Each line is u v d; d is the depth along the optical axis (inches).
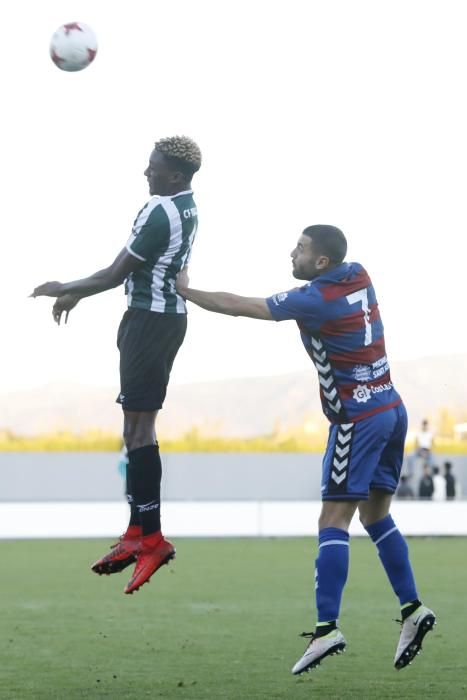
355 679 982.4
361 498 864.3
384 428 868.6
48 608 1485.0
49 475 3762.3
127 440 877.8
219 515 2989.7
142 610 1469.0
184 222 853.8
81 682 961.5
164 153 856.3
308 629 1298.0
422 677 992.9
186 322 878.4
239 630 1288.1
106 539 2839.6
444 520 3016.7
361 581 1839.3
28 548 2507.4
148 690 925.8
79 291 848.3
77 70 877.2
